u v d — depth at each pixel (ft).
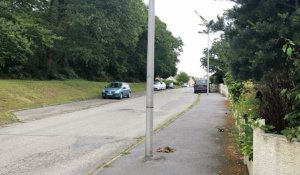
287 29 23.95
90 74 193.26
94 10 120.57
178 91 189.47
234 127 49.11
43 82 118.52
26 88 99.04
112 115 69.51
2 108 74.23
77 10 119.14
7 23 105.60
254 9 27.48
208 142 38.52
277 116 21.04
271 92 22.09
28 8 127.13
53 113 72.33
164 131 46.39
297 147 16.99
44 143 40.42
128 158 31.53
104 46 151.94
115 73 220.43
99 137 44.39
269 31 24.85
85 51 126.21
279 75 23.39
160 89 214.69
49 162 31.71
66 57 150.61
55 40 127.85
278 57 24.98
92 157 33.63
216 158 31.07
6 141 41.57
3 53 110.52
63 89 115.55
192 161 30.09
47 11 131.44
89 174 27.30
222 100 110.73
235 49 28.89
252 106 25.93
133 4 135.54
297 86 19.06
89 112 75.25
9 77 124.26
